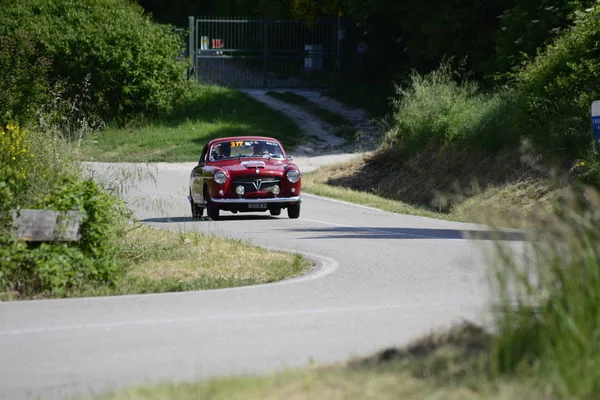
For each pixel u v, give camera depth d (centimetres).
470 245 2327
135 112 7019
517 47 4822
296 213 3272
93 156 2895
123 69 6906
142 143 6419
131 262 2016
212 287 1747
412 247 2309
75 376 1062
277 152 3347
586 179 3141
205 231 2762
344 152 6025
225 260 2072
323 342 1214
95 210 1758
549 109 3809
